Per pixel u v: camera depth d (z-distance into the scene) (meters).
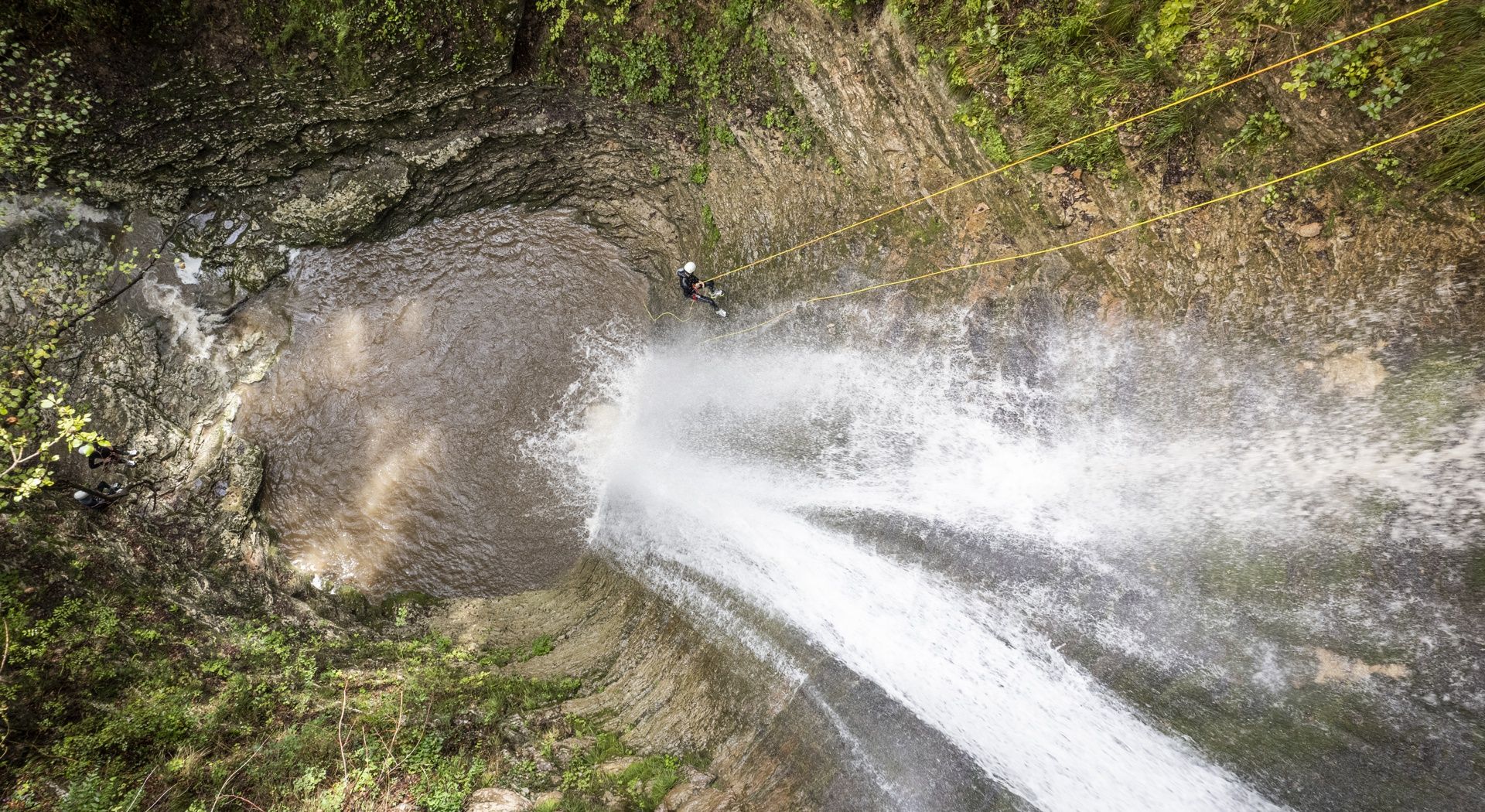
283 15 11.62
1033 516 9.69
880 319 11.50
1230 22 7.86
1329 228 8.01
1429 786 6.92
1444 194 7.29
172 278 14.41
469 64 12.52
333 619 13.20
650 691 11.34
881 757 9.39
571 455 15.56
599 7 11.94
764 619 11.15
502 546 15.16
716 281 14.04
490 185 15.06
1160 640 8.51
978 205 10.37
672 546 13.13
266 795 8.95
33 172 12.52
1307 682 7.66
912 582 10.37
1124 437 9.25
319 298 15.52
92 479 12.58
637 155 14.06
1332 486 7.89
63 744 8.71
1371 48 7.19
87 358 13.34
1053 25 8.86
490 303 15.80
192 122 12.76
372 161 14.11
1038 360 10.02
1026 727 8.98
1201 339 8.85
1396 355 7.65
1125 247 9.34
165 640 10.43
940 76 9.81
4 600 9.47
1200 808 7.90
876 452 11.30
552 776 9.67
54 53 11.40
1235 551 8.30
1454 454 7.27
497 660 12.50
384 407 15.47
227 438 14.46
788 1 10.66
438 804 9.04
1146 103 8.64
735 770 9.82
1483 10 6.56
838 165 11.63
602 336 15.91
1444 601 7.16
